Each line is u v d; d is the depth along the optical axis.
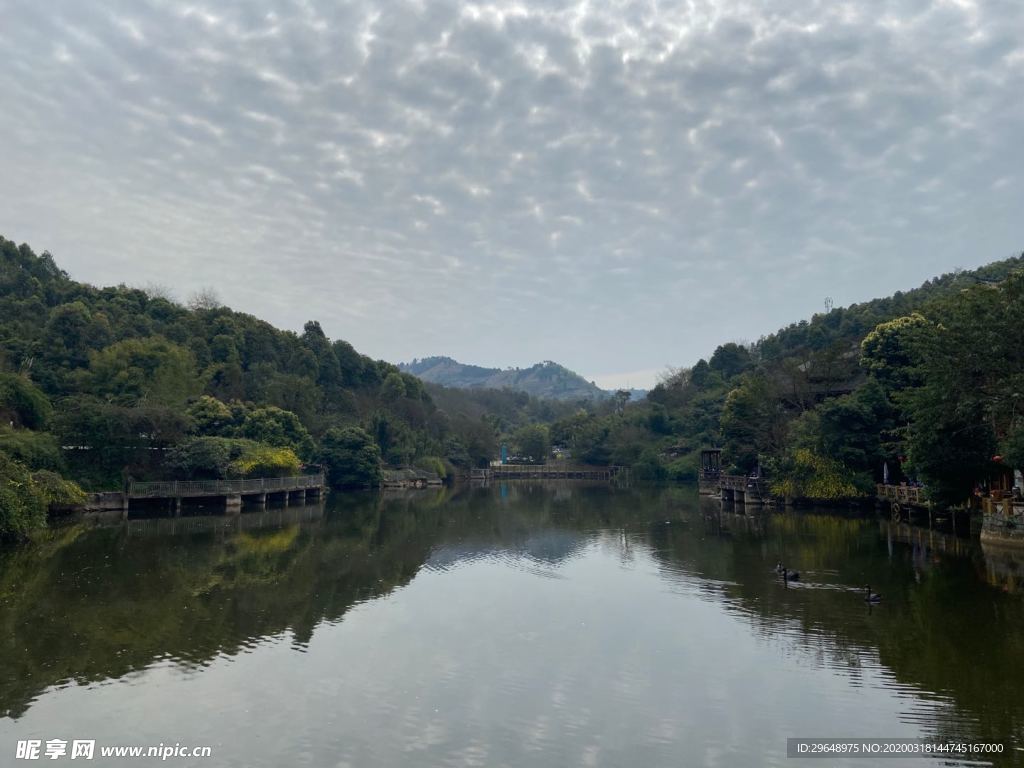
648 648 19.95
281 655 19.22
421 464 106.62
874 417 53.44
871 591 26.14
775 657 19.02
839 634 20.88
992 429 34.56
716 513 56.84
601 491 89.81
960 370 33.16
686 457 106.62
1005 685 16.67
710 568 31.73
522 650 19.84
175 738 14.14
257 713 15.36
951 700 15.92
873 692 16.45
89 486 51.31
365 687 16.94
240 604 24.77
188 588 27.05
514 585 28.47
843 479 54.06
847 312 119.19
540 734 14.47
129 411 54.16
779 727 14.70
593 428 133.50
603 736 14.37
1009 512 33.50
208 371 84.38
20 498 36.72
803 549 36.34
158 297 100.44
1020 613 22.52
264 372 94.19
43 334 70.44
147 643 20.12
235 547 37.25
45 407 54.84
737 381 112.31
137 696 16.25
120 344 69.88
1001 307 32.56
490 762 13.26
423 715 15.36
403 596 26.42
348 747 13.83
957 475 36.31
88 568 30.50
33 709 15.50
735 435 69.69
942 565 30.70
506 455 156.12
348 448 84.62
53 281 88.75
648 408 123.75
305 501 67.94
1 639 20.22
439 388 195.75
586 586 28.23
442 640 20.77
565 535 43.69
